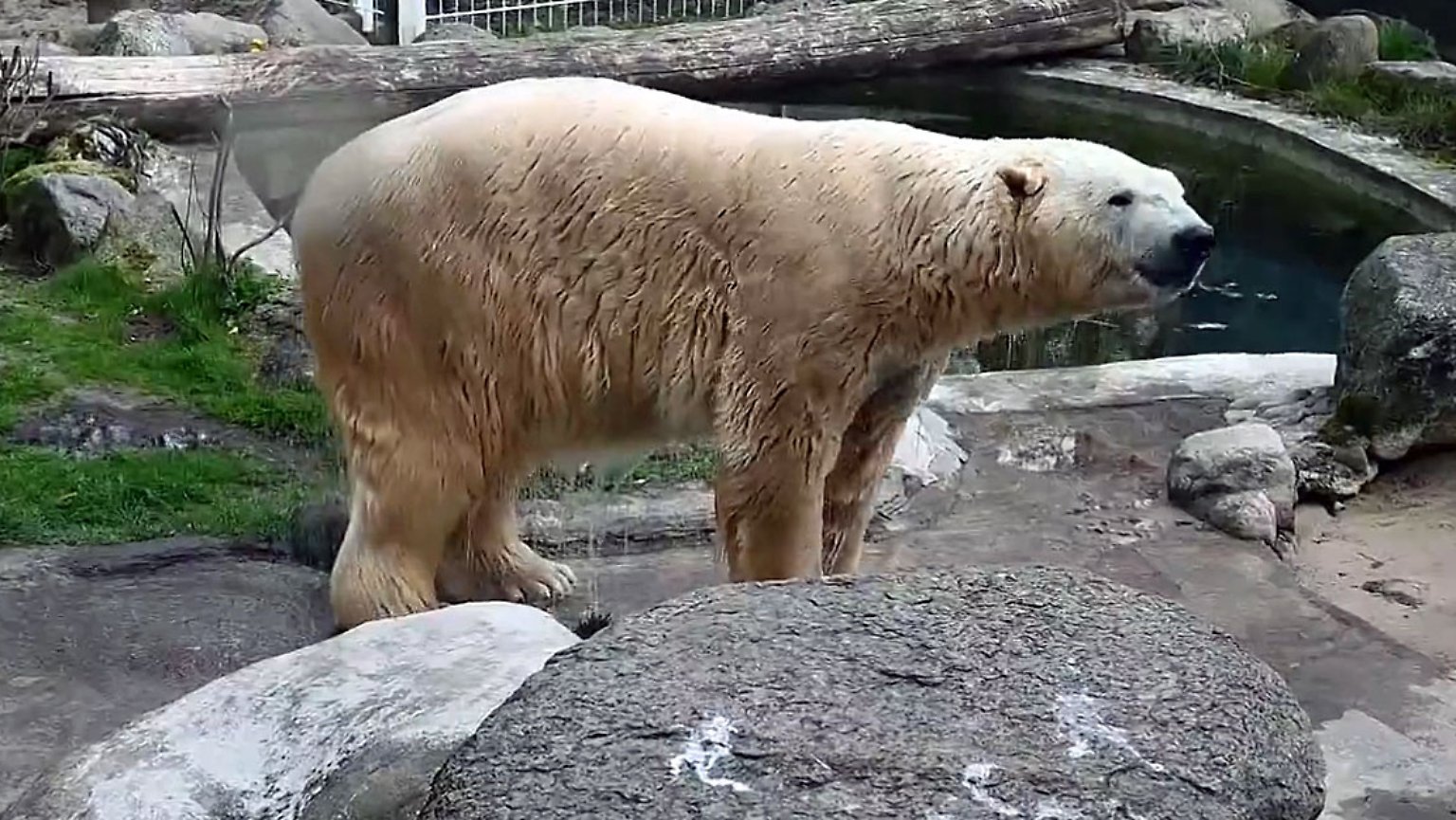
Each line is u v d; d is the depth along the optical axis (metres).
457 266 4.17
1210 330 8.40
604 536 5.46
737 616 2.29
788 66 11.88
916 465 5.98
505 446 4.41
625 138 4.17
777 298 4.12
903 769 1.98
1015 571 2.44
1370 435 6.14
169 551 5.15
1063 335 8.29
